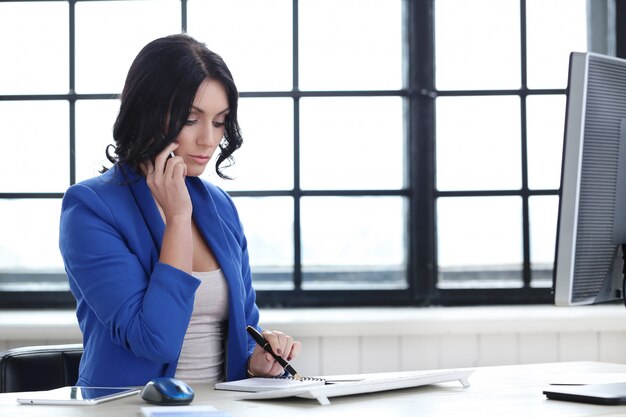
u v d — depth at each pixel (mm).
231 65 3213
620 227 1785
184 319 1805
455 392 1727
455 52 3240
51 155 3219
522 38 3244
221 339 2061
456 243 3234
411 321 2844
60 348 2230
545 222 3248
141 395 1589
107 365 1864
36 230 3213
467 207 3234
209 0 3207
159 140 1920
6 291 3182
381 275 3227
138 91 1946
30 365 2160
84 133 3217
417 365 2902
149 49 1968
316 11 3225
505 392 1724
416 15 3211
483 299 3217
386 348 2895
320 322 2824
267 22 3217
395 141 3236
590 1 3254
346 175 3227
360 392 1640
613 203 1768
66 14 3215
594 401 1566
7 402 1607
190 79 1921
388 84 3236
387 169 3234
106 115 3217
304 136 3219
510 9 3246
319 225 3219
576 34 3258
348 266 3221
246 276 2223
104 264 1819
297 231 3197
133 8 3209
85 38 3215
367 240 3225
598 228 1747
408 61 3219
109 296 1800
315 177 3225
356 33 3232
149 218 1925
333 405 1562
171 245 1835
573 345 2934
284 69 3219
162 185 1873
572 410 1501
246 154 3207
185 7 3203
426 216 3207
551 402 1593
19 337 2775
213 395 1704
